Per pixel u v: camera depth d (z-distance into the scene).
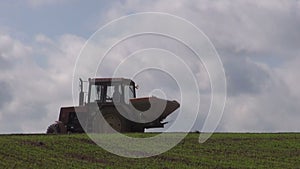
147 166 24.70
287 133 35.16
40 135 30.94
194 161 26.06
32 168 23.14
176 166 24.89
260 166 25.61
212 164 25.61
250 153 28.41
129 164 25.00
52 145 27.80
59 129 33.22
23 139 28.88
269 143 31.08
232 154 28.03
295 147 30.16
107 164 24.84
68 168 23.50
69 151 26.78
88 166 24.08
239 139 32.03
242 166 25.45
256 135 33.75
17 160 24.38
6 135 30.92
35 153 25.91
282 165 26.00
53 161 24.64
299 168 25.50
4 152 25.62
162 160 26.06
